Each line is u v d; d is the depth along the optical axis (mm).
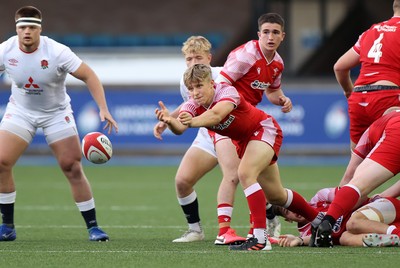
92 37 107875
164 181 62344
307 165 72250
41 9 109125
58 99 33156
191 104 28672
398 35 32062
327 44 89938
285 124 73375
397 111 31016
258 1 83625
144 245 31672
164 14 109125
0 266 26266
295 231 37344
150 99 74438
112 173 68500
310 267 25672
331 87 73312
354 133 33562
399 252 28578
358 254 28109
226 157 31766
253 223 29375
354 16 90750
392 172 29781
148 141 75062
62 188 57969
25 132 33156
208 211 44875
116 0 109688
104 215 43719
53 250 29953
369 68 32469
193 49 33156
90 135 31906
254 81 32500
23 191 56094
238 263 26469
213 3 108312
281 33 32188
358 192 29547
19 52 32188
